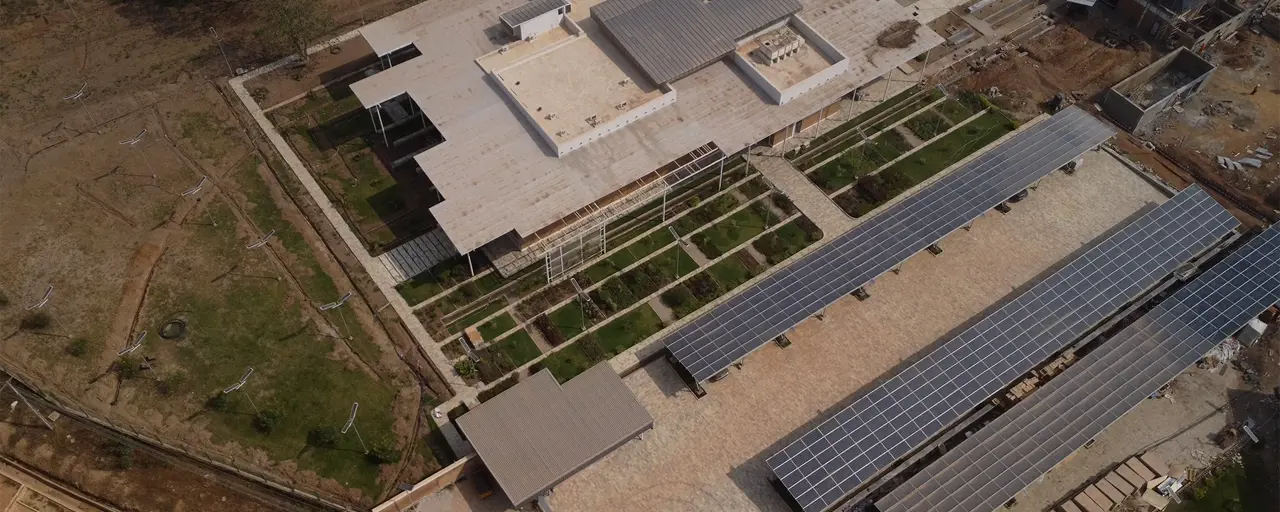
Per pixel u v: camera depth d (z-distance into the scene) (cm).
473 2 11319
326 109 10950
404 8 12362
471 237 8794
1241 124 10975
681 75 10219
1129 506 7825
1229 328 8631
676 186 10244
